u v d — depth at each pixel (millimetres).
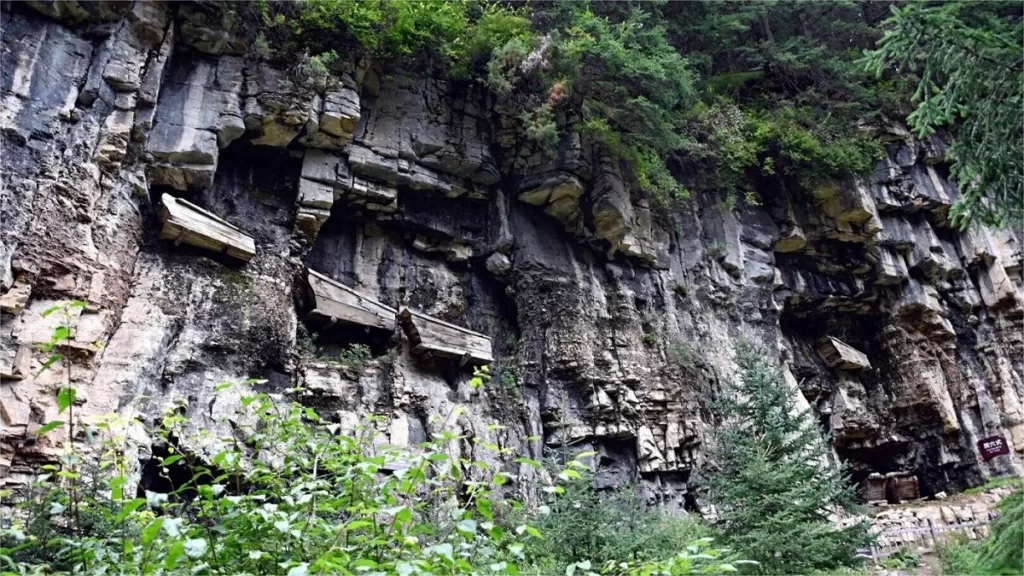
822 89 24484
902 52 8039
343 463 4555
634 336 18125
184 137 13055
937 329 25375
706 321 19828
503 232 17703
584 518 11047
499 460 15000
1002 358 25750
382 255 16734
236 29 14234
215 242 12891
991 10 8055
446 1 17156
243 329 12820
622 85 18438
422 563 3473
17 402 9328
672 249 20469
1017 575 5586
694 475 16953
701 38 23422
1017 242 27062
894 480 23281
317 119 14617
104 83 12016
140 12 12781
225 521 3900
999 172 7961
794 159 22031
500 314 18016
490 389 16234
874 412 24219
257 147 14664
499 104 17719
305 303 14555
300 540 3936
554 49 17172
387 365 14773
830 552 10570
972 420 24703
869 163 23641
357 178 15797
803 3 24891
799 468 11125
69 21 12055
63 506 4234
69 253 10641
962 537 14727
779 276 22453
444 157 16922
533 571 9586
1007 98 7742
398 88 16922
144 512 4113
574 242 18953
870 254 24062
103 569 3752
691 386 18156
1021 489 6121
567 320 17422
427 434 14414
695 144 20406
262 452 6621
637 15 19062
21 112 10797
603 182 18406
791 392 12391
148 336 11367
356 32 15281
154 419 10859
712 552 3658
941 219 25969
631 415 16969
